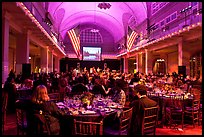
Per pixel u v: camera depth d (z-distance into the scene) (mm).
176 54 24422
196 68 18156
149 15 25156
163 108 7840
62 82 11102
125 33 35562
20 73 14484
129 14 32031
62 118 5125
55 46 24688
